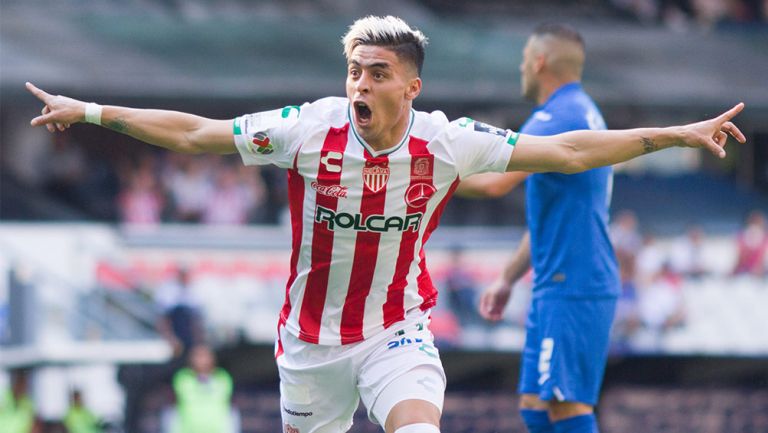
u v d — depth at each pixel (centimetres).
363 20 1582
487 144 1627
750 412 5306
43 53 5838
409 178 1622
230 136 1608
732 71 6631
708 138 1578
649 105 6184
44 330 4628
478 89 5950
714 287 5028
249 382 4975
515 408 5184
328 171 1614
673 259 5212
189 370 4388
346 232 1648
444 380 1708
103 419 4728
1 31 6062
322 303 1712
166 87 5666
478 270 4731
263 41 6366
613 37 7012
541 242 2125
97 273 4700
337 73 5972
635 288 4925
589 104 2138
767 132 7306
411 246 1684
